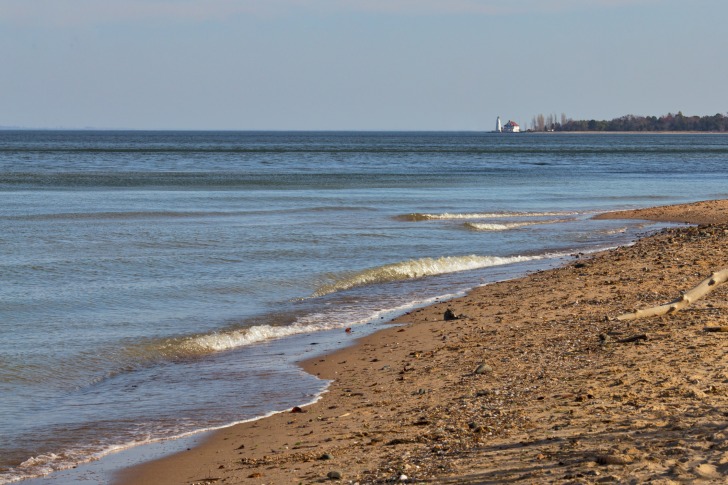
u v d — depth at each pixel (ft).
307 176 283.59
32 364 54.80
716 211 161.48
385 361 54.39
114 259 98.73
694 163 433.89
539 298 73.77
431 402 42.68
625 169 366.43
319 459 34.60
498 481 28.89
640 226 146.00
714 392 38.88
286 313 73.10
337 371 52.80
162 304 75.66
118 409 45.55
